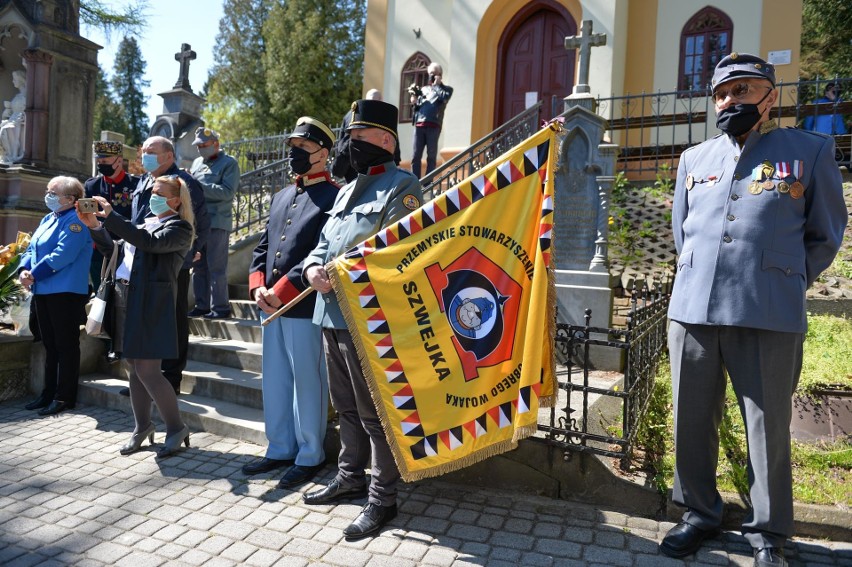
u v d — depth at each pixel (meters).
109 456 4.39
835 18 17.62
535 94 13.52
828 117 9.78
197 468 4.18
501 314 3.27
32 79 9.04
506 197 3.31
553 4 13.17
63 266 5.25
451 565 2.98
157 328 4.18
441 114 9.34
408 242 3.31
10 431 4.91
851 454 3.70
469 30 13.73
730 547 3.15
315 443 4.03
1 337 5.90
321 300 3.57
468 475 3.90
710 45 12.26
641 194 9.07
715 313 3.02
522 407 3.14
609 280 5.88
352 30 27.97
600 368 5.74
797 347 3.04
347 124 3.80
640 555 3.07
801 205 2.99
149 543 3.20
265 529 3.35
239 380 5.35
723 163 3.18
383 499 3.34
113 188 5.77
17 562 3.00
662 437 4.15
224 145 12.81
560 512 3.52
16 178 8.84
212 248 6.64
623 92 12.84
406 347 3.27
